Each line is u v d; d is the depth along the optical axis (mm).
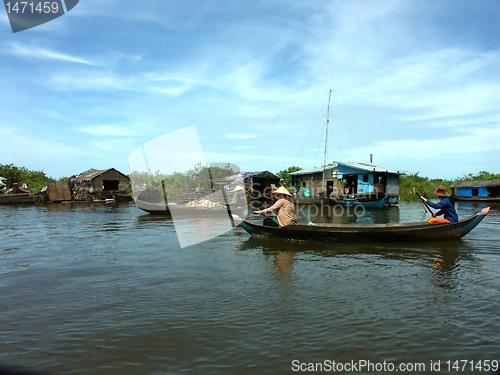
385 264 8102
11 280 7074
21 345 4324
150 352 4141
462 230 10414
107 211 24203
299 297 5930
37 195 35625
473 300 5742
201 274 7371
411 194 36781
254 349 4191
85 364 3889
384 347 4215
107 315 5230
